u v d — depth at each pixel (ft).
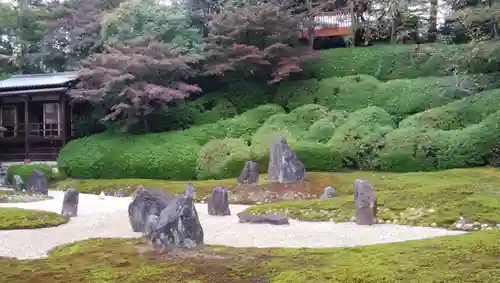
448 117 72.18
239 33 97.25
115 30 100.94
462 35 102.78
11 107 104.83
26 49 123.03
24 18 123.54
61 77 102.99
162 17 99.35
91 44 112.57
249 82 102.78
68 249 30.86
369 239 33.88
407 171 67.56
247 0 104.63
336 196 54.60
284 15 97.55
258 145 74.18
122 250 29.22
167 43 95.81
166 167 78.02
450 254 24.48
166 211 30.14
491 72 84.33
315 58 100.83
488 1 81.05
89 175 83.30
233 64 96.43
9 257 29.22
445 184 50.44
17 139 101.55
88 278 23.04
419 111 83.66
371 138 71.10
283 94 96.94
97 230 40.34
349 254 26.32
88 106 103.96
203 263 25.23
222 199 48.08
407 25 108.37
